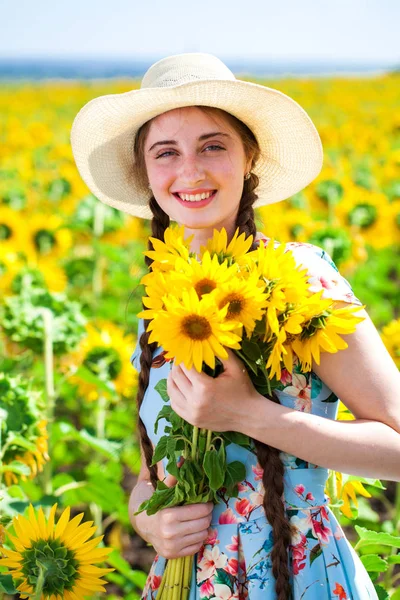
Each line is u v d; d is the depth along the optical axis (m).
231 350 1.81
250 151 2.26
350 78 41.53
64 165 9.93
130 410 4.50
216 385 1.81
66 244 5.93
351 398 1.88
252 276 1.70
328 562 1.92
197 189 2.09
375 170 12.02
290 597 1.90
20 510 2.75
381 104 27.52
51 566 2.06
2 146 16.09
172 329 1.70
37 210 9.06
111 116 2.29
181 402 1.88
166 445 1.94
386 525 3.72
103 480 3.36
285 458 1.94
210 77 2.16
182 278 1.73
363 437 1.83
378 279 6.62
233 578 1.93
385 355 1.91
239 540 1.94
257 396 1.86
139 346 2.35
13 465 2.85
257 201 2.62
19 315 3.70
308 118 2.23
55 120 26.19
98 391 3.93
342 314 1.79
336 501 2.29
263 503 1.90
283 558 1.86
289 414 1.84
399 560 2.48
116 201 2.71
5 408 2.83
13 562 2.09
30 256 5.82
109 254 5.51
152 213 2.57
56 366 4.45
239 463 1.92
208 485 1.96
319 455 1.83
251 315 1.71
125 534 4.34
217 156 2.11
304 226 5.25
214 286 1.73
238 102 2.11
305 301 1.75
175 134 2.10
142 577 3.24
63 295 3.83
